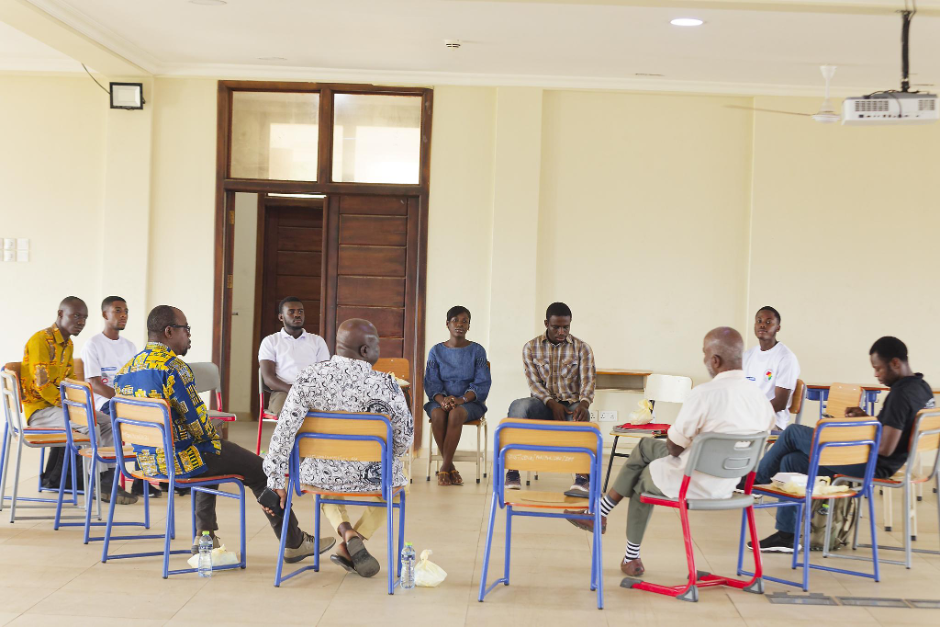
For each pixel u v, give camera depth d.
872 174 7.47
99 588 3.74
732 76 7.13
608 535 4.86
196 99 7.50
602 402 7.54
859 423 4.00
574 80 7.39
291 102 7.57
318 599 3.68
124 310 5.45
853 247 7.48
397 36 6.34
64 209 7.55
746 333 7.54
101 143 7.55
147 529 4.68
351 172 7.58
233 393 9.43
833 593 3.92
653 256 7.57
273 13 5.88
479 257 7.52
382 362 6.62
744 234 7.55
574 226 7.58
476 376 6.31
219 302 7.52
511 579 4.02
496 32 6.14
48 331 5.16
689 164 7.55
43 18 5.82
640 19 5.67
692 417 3.76
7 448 4.90
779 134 7.46
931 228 7.47
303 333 6.43
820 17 5.47
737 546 4.70
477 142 7.50
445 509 5.36
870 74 6.89
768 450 5.01
